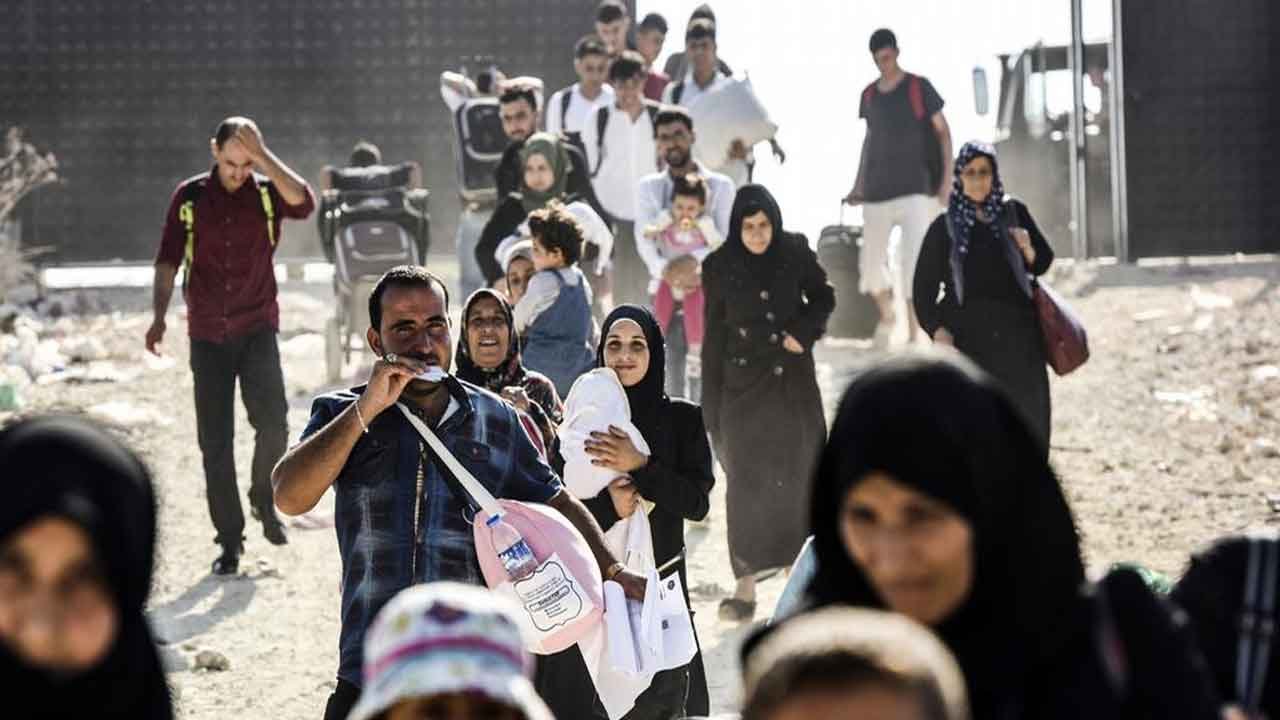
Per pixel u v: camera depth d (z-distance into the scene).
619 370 13.11
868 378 5.75
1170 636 5.73
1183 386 26.50
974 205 18.64
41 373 29.61
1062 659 5.68
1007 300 18.58
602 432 12.78
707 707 12.46
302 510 10.32
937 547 5.65
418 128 43.31
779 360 17.56
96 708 5.60
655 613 11.49
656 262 22.78
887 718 4.53
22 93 42.44
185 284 19.47
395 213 29.17
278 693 15.34
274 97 43.06
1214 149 38.38
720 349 17.72
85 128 42.59
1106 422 24.72
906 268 30.89
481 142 28.42
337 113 43.19
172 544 20.39
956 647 5.72
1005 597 5.70
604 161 26.27
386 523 10.38
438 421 10.53
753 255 17.59
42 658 5.50
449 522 10.42
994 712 5.67
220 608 18.00
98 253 42.62
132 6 42.59
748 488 17.47
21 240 41.97
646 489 12.79
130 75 42.69
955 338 18.66
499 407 10.66
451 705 5.25
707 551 20.08
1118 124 38.22
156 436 25.64
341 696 10.33
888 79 30.83
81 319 34.00
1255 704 6.32
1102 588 5.79
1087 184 38.97
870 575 5.73
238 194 19.45
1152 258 38.38
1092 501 20.77
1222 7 38.31
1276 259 37.72
